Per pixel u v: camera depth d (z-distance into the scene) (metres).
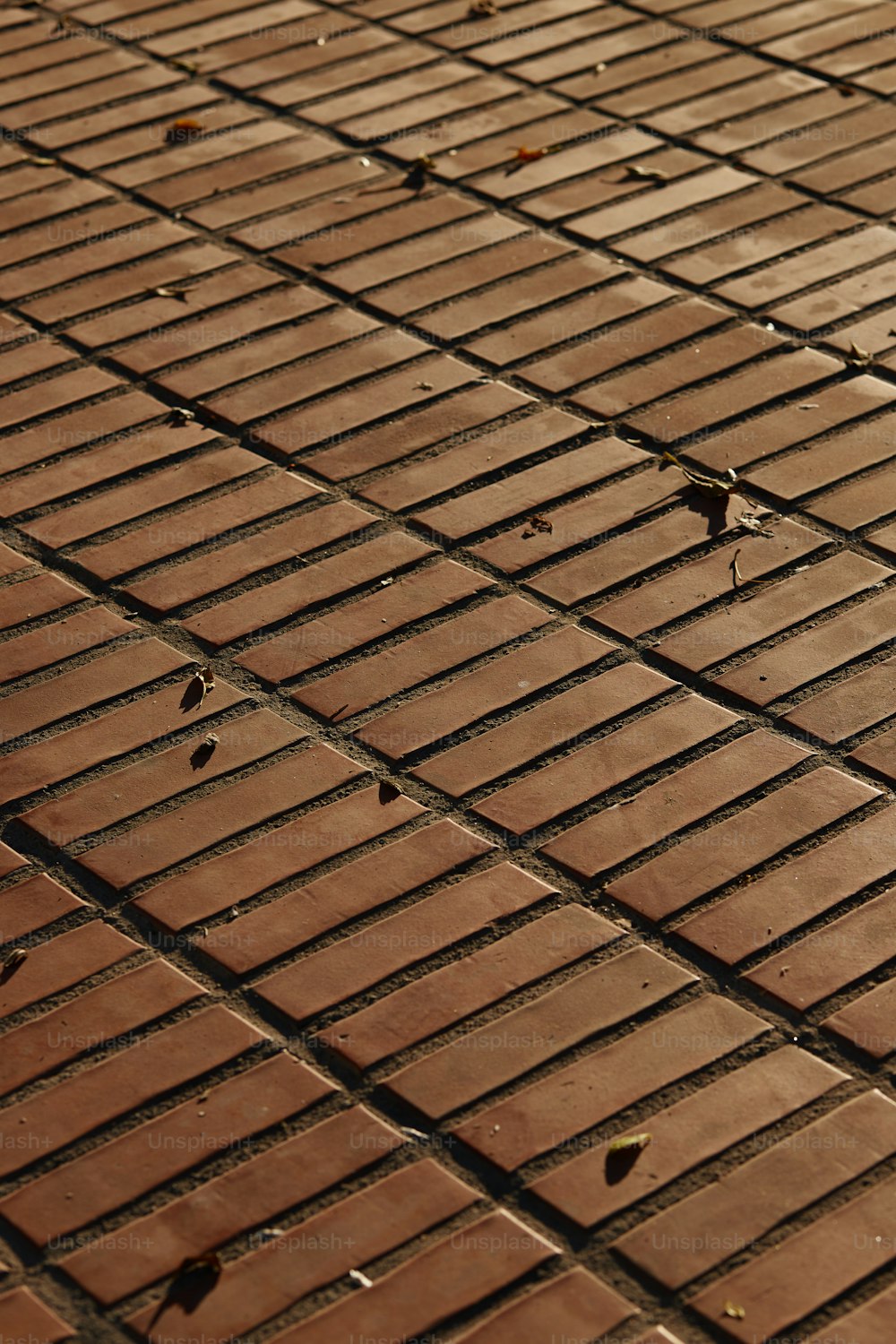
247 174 6.23
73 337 5.35
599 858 3.55
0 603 4.32
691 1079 3.11
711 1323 2.73
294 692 4.02
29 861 3.62
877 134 6.33
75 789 3.78
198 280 5.61
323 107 6.68
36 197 6.15
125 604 4.31
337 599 4.29
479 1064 3.14
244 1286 2.80
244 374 5.14
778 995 3.25
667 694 3.96
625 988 3.28
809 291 5.42
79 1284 2.82
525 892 3.49
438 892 3.50
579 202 5.96
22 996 3.32
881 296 5.38
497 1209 2.91
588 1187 2.93
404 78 6.88
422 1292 2.79
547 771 3.77
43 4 7.68
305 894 3.50
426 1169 2.98
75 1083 3.14
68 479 4.74
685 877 3.50
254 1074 3.15
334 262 5.68
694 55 7.00
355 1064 3.15
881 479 4.61
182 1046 3.21
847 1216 2.88
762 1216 2.88
